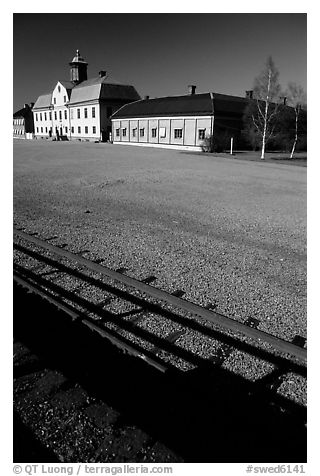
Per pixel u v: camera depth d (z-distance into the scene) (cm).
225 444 254
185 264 580
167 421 269
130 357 327
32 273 517
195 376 319
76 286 482
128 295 462
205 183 1509
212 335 386
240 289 499
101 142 5147
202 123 3709
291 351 334
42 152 2888
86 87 5756
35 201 1006
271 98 3014
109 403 283
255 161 2750
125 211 933
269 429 269
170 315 420
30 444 253
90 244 657
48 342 351
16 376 308
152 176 1634
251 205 1097
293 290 504
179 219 877
